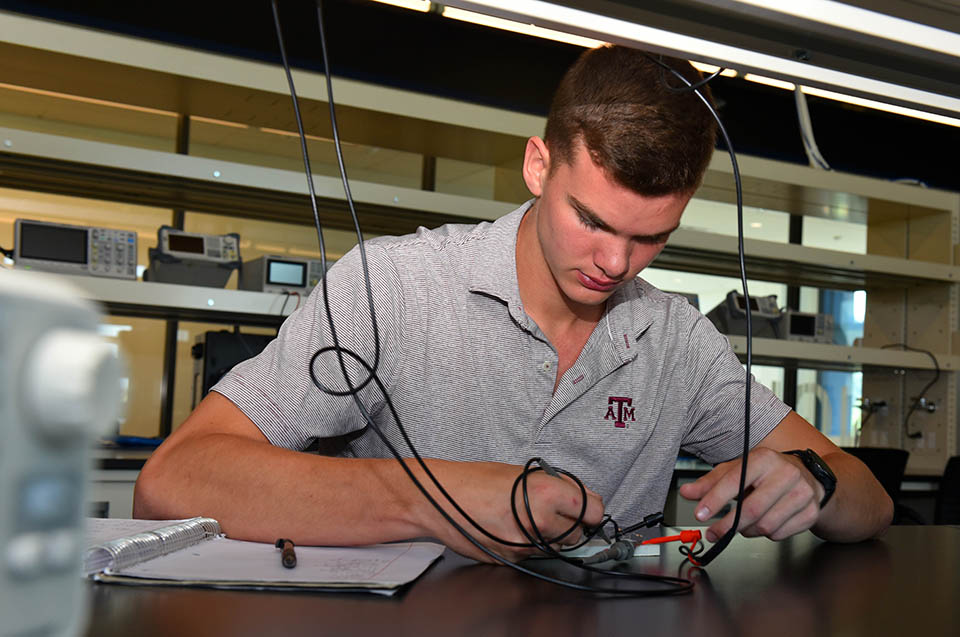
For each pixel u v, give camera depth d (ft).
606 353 3.83
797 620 1.94
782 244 12.06
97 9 11.56
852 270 12.74
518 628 1.75
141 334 13.39
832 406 15.98
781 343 11.93
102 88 9.47
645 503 4.11
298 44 12.80
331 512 2.58
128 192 9.73
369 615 1.80
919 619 2.00
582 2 2.16
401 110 9.68
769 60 2.49
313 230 14.46
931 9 2.24
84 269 8.83
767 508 2.80
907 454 10.30
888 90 2.73
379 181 14.29
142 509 2.77
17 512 0.68
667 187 2.69
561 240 2.97
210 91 9.41
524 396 3.78
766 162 12.17
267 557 2.34
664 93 2.69
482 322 3.78
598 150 2.69
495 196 12.64
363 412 2.70
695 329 4.33
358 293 3.59
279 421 3.20
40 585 0.71
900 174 17.20
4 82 9.29
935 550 3.24
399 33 13.50
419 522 2.55
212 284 10.07
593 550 2.77
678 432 4.18
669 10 2.21
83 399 0.68
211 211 10.66
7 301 0.66
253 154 13.84
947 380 13.21
